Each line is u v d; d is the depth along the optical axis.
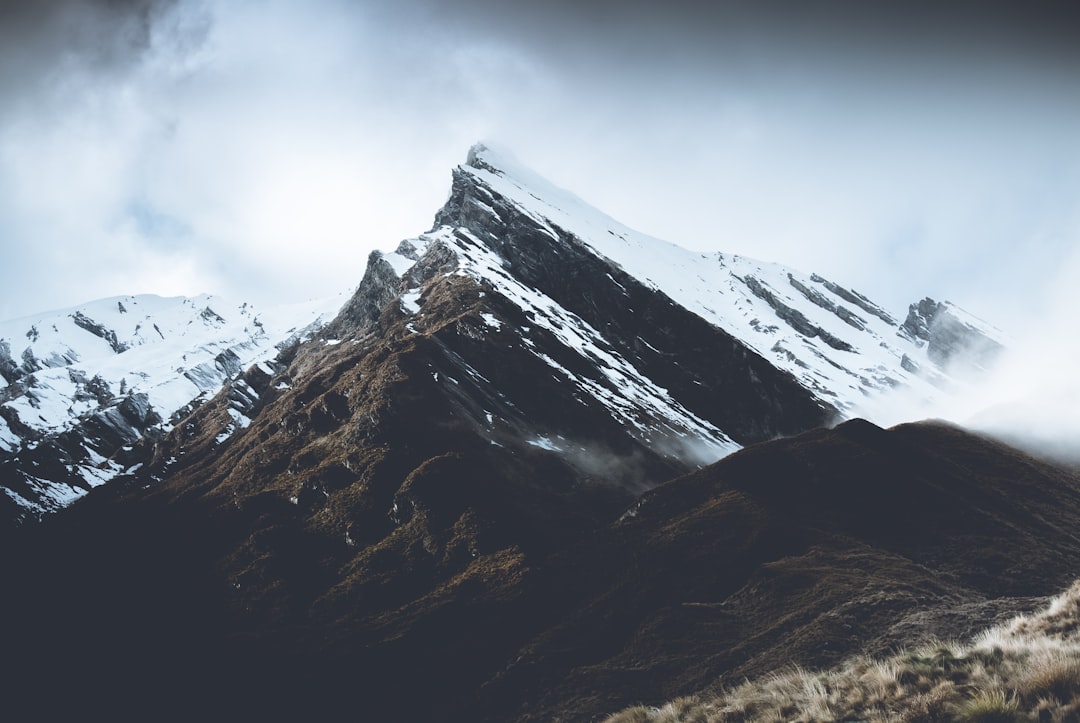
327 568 118.56
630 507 122.06
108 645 100.88
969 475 126.44
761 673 69.38
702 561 99.38
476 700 79.12
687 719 30.58
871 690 26.39
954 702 23.56
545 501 135.12
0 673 92.50
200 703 85.00
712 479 120.69
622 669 78.31
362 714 80.81
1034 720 21.56
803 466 120.19
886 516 107.38
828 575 89.50
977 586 88.62
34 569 131.12
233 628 106.81
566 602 96.81
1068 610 31.02
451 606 98.75
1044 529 107.38
